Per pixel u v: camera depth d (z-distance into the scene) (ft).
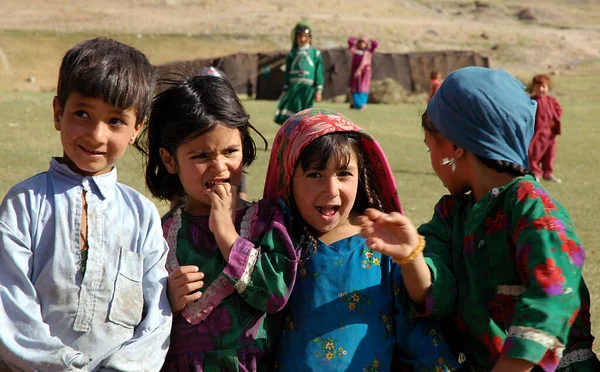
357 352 8.65
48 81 104.42
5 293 7.86
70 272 8.09
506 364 7.26
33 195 8.23
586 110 72.49
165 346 8.41
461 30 167.94
